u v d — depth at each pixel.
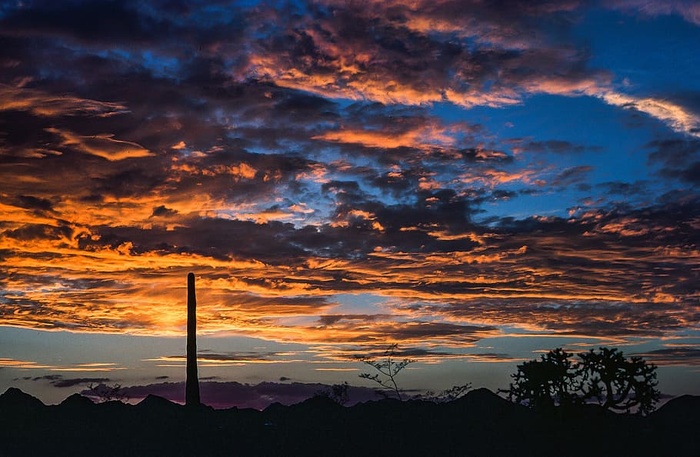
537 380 37.88
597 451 37.75
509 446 38.88
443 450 39.12
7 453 39.47
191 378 44.34
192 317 44.59
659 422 41.00
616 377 37.12
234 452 39.84
